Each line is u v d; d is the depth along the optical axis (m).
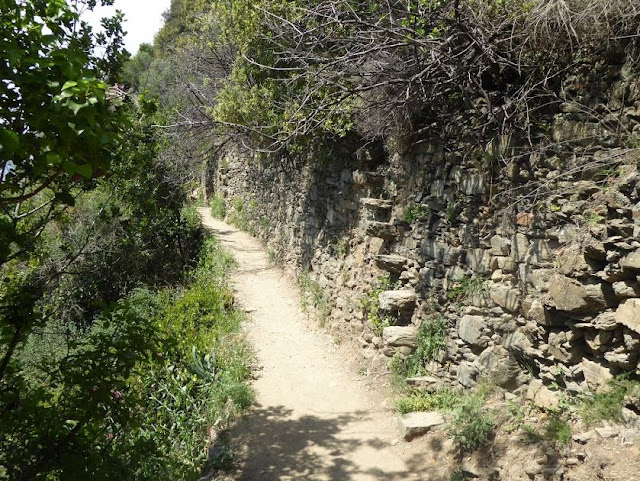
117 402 3.64
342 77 6.14
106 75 4.69
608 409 3.57
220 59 12.28
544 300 4.12
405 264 6.38
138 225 10.49
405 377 5.88
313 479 4.55
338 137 8.14
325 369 6.99
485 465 4.11
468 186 5.20
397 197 6.66
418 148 6.14
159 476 4.84
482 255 4.98
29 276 5.07
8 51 2.45
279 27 6.95
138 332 3.94
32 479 3.26
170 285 12.13
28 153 2.94
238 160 17.98
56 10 3.10
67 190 3.89
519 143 4.53
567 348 3.95
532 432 4.00
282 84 8.79
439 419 4.96
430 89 5.29
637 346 3.43
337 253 8.59
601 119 3.77
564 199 4.04
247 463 4.94
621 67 3.66
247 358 7.17
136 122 7.99
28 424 3.37
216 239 15.07
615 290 3.55
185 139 12.25
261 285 11.09
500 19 4.44
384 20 5.20
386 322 6.45
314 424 5.56
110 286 10.23
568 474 3.52
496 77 4.84
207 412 5.93
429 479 4.38
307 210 10.30
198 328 8.60
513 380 4.56
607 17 3.56
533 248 4.33
